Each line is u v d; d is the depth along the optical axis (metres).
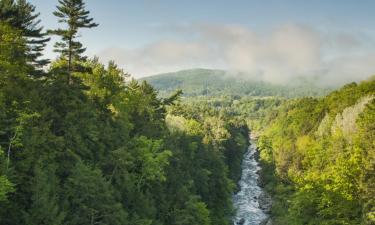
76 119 44.66
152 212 49.41
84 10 48.09
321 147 78.12
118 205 41.06
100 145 48.50
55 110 43.44
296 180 57.31
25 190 36.19
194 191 66.50
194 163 73.44
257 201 99.06
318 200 49.16
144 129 65.00
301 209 51.34
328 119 99.69
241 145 155.75
